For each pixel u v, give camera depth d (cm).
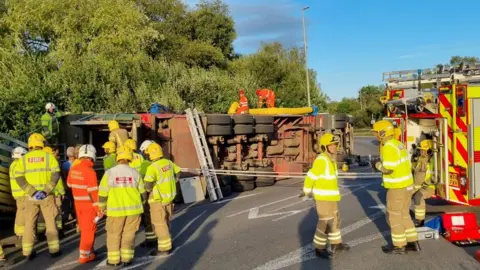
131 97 1892
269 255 670
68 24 2216
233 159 1384
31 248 688
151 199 697
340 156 1691
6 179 879
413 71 974
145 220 744
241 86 2605
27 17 2245
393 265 609
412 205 941
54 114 1138
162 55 2938
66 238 831
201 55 3444
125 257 645
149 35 2462
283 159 1611
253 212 997
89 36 2225
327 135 661
